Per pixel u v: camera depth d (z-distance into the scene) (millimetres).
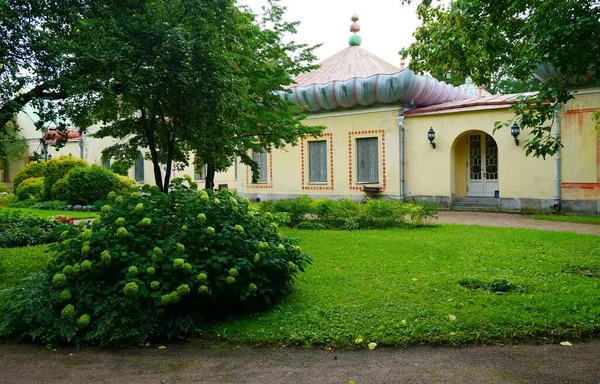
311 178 22359
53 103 6832
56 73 6633
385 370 3988
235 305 5312
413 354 4316
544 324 4828
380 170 20203
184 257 4914
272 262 5371
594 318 4984
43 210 19469
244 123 11211
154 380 3885
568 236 10633
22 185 23844
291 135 13539
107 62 6816
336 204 13641
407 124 19594
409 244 9672
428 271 7238
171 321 4770
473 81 7734
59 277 4750
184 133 9414
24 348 4570
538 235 10867
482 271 7234
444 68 7766
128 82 7281
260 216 6121
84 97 7117
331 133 21531
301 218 13750
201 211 5418
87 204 20000
